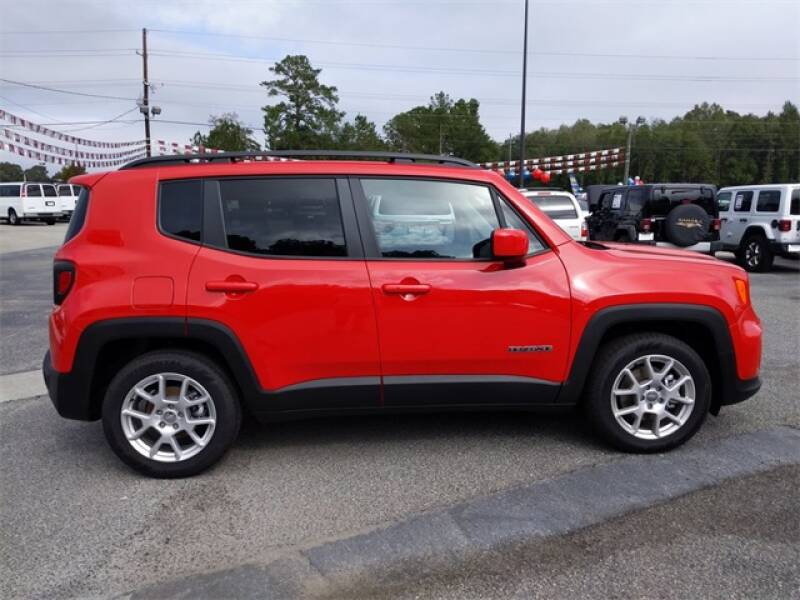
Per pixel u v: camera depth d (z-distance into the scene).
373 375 3.59
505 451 3.88
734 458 3.71
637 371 3.79
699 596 2.48
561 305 3.62
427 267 3.58
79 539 2.94
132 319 3.40
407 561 2.73
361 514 3.14
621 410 3.77
